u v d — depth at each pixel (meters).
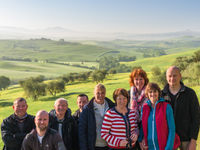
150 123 5.54
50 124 6.31
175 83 5.60
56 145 5.55
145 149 5.70
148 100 5.80
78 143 6.69
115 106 5.90
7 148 6.36
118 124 5.65
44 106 50.88
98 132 6.09
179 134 5.67
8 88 129.25
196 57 59.12
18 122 6.45
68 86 97.81
